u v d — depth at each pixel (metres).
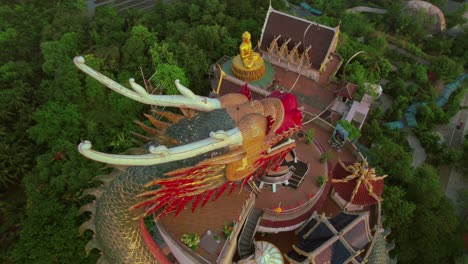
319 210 31.36
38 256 29.50
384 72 54.19
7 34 56.38
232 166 18.45
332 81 48.44
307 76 48.81
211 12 58.22
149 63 48.34
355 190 28.69
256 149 18.47
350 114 43.41
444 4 77.56
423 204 36.50
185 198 20.55
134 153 17.98
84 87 44.22
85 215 33.06
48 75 48.97
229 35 54.09
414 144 50.12
